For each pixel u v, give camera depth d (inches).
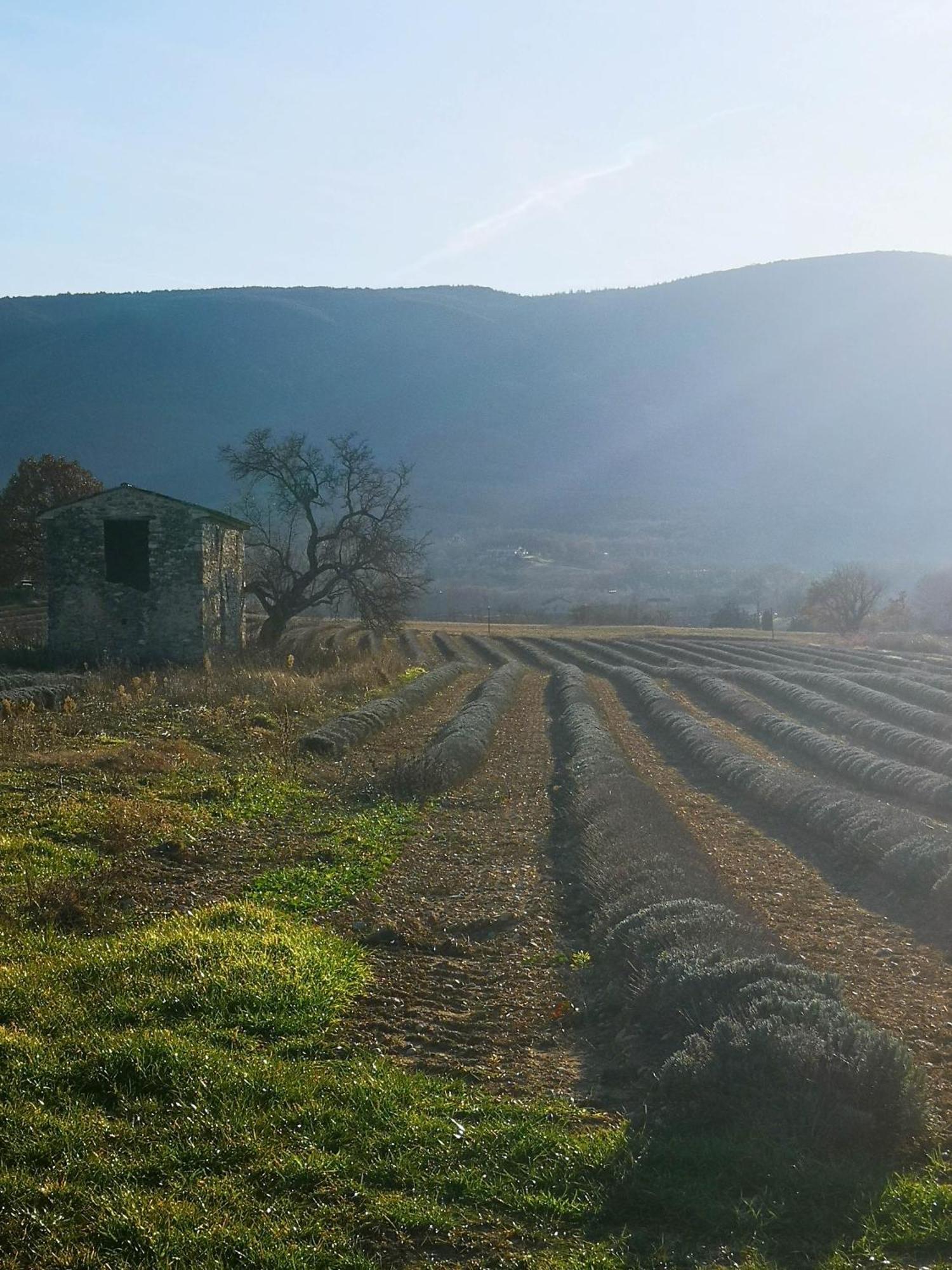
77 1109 262.8
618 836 570.3
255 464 2027.6
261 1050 307.1
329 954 393.7
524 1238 224.8
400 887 516.7
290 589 2031.3
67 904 434.3
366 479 2021.4
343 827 634.8
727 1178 241.6
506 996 374.9
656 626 4092.0
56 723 899.4
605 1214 231.8
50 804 604.7
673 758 991.6
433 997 371.2
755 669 1930.4
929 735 1145.4
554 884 528.4
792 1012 292.2
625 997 357.1
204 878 510.0
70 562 1512.1
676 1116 267.7
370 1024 341.4
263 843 587.5
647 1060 313.7
